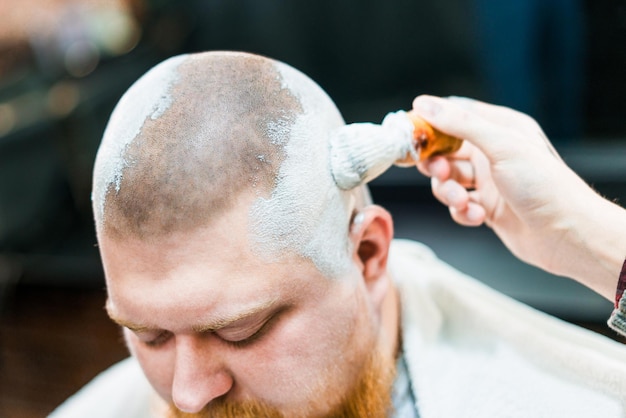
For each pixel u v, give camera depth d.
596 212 0.57
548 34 1.52
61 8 1.91
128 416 0.75
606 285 0.58
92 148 1.89
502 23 1.58
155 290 0.49
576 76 1.52
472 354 0.64
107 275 0.51
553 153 0.61
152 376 0.55
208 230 0.47
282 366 0.52
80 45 1.92
